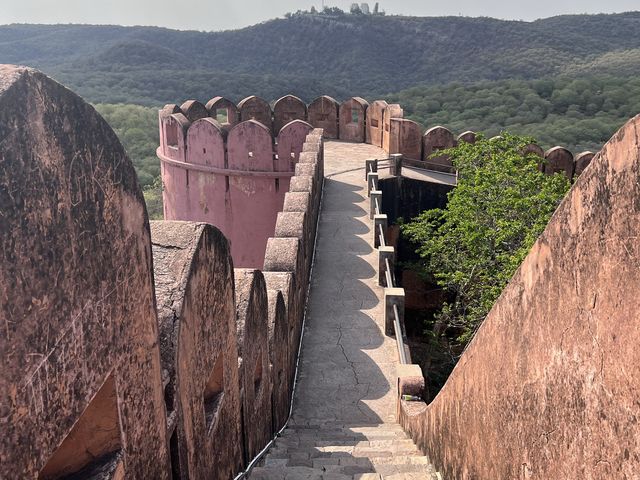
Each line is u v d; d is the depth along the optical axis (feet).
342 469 15.69
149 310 8.80
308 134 43.86
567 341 8.17
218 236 11.39
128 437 8.29
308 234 31.14
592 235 7.53
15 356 5.87
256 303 15.33
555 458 8.49
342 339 26.89
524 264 9.61
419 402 21.62
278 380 19.48
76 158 6.80
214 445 11.80
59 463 7.98
